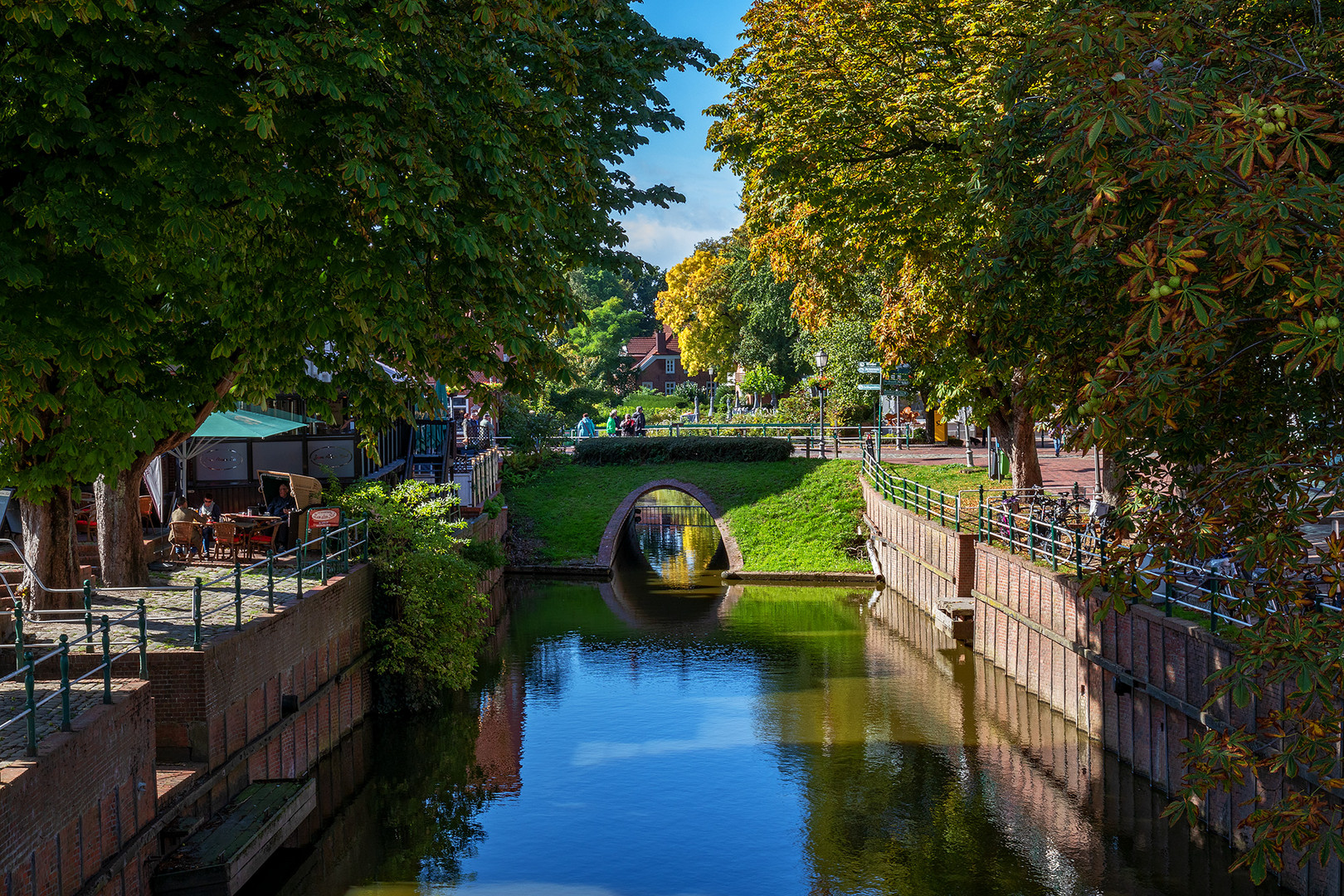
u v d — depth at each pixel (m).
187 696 13.03
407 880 14.16
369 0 10.96
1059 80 11.33
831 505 40.75
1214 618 14.56
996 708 21.73
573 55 13.66
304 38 10.24
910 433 50.75
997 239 12.63
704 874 14.27
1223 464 8.48
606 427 56.81
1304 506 7.16
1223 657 14.09
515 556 39.72
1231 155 6.70
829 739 19.86
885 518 36.28
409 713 21.64
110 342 10.23
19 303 10.00
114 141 10.05
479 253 11.02
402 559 21.34
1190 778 7.14
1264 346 8.30
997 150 12.17
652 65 17.55
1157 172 6.93
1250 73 8.58
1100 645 18.53
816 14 20.31
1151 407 7.18
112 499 17.30
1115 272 10.65
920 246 21.28
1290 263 7.07
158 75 10.73
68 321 10.14
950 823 15.84
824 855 14.83
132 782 11.09
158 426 12.92
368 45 10.23
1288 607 7.63
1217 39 8.78
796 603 33.78
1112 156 8.38
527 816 16.39
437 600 21.55
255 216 10.23
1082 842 15.00
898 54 20.25
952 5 19.05
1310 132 6.57
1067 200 10.92
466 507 33.44
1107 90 7.56
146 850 11.41
